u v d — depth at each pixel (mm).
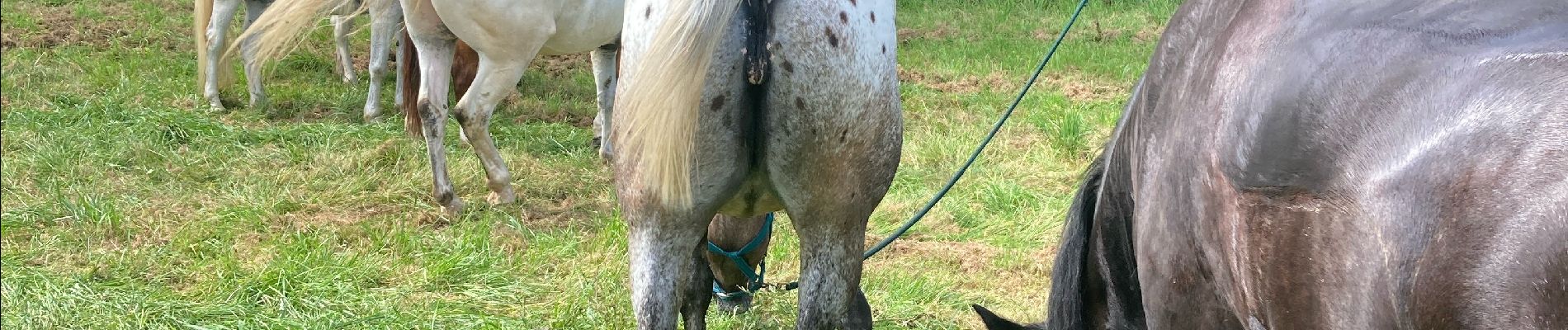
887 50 2994
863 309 3906
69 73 8508
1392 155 1452
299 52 9680
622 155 2895
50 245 5039
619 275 4734
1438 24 1537
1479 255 1315
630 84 2818
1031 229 5688
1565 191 1244
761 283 3953
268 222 5508
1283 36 1700
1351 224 1482
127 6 11617
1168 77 2049
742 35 2695
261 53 4922
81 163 6266
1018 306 4723
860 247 3158
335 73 9266
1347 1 1670
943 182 6480
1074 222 2562
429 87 5531
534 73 9367
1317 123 1553
